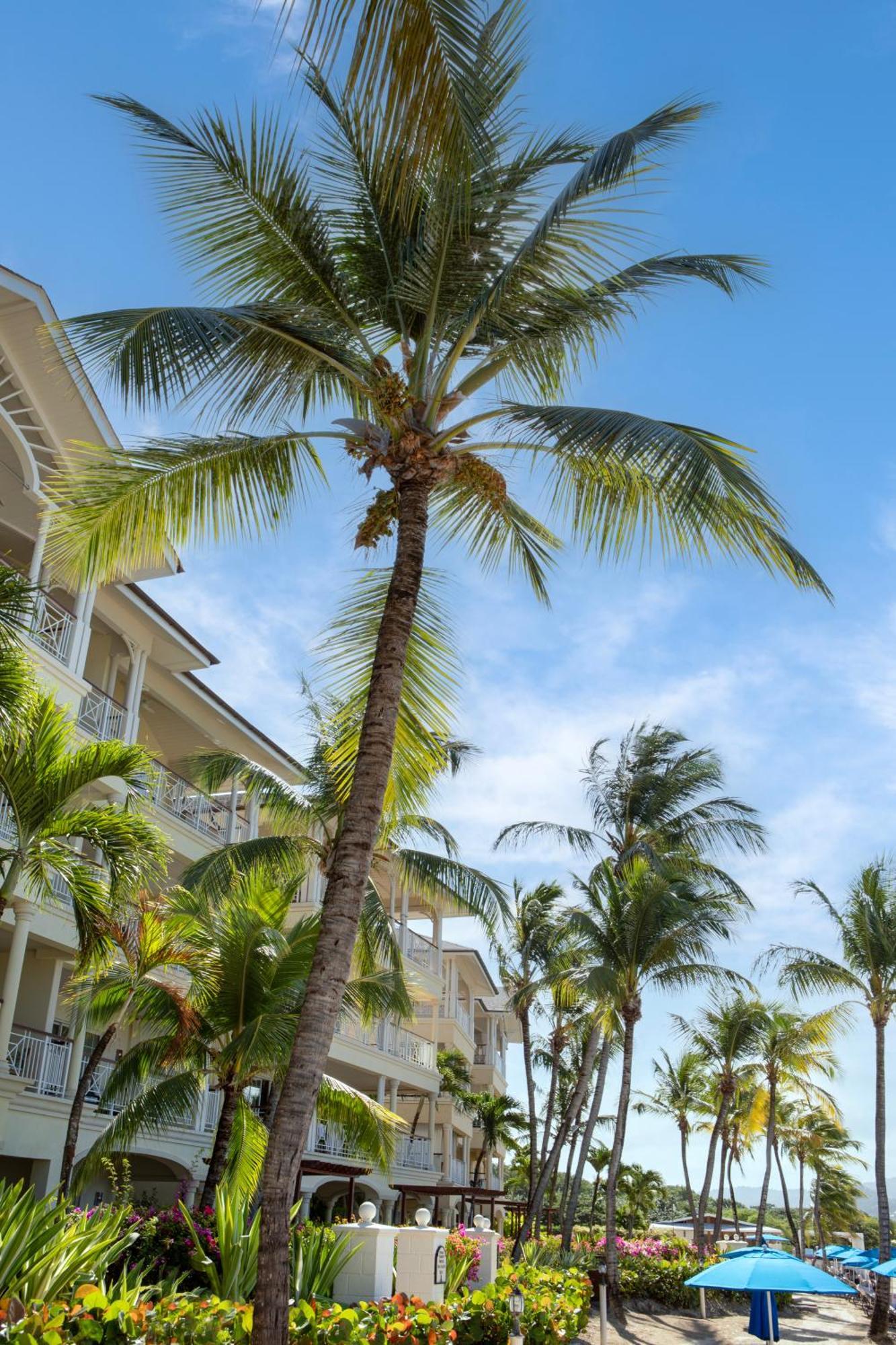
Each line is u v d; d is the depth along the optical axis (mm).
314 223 9398
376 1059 31797
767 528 7754
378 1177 30797
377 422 10297
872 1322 28500
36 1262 7676
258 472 9734
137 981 14875
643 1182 75062
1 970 20625
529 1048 35594
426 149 5516
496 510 10383
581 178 8258
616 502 9734
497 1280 15453
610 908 29156
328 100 8891
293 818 20953
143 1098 15875
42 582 16641
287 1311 6551
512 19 7211
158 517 9602
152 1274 12617
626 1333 23406
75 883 11109
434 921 39375
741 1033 42781
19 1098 16672
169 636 24156
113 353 8141
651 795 31188
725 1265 15555
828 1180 84750
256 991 15719
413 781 10125
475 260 9164
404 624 8523
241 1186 15773
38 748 10805
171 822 23641
